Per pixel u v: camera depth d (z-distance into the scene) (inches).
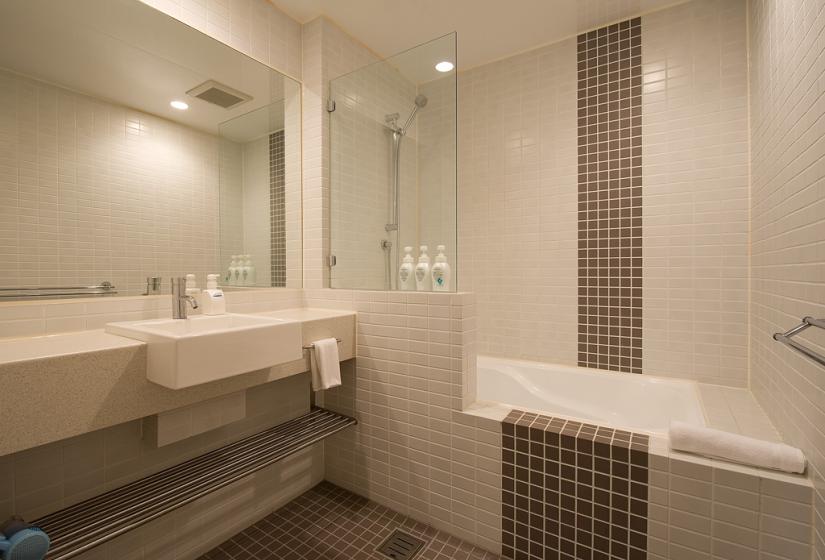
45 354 39.6
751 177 78.5
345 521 71.7
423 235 76.1
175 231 68.0
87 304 56.1
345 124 85.0
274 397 76.8
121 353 44.3
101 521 45.6
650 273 89.9
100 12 58.5
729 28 81.3
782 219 59.1
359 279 82.6
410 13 86.1
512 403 98.7
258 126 80.3
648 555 52.9
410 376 72.9
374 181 81.6
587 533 56.7
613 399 90.2
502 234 107.7
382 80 80.9
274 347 54.7
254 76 79.0
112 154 60.2
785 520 45.7
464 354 68.2
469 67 111.3
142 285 63.7
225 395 60.7
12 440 36.3
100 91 58.7
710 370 84.8
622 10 87.6
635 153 90.7
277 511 74.7
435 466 70.1
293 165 87.4
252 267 79.7
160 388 47.8
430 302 70.4
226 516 66.7
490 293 109.7
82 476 50.7
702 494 49.6
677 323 87.6
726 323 83.0
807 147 48.6
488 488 64.6
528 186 103.8
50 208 53.8
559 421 62.9
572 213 98.3
